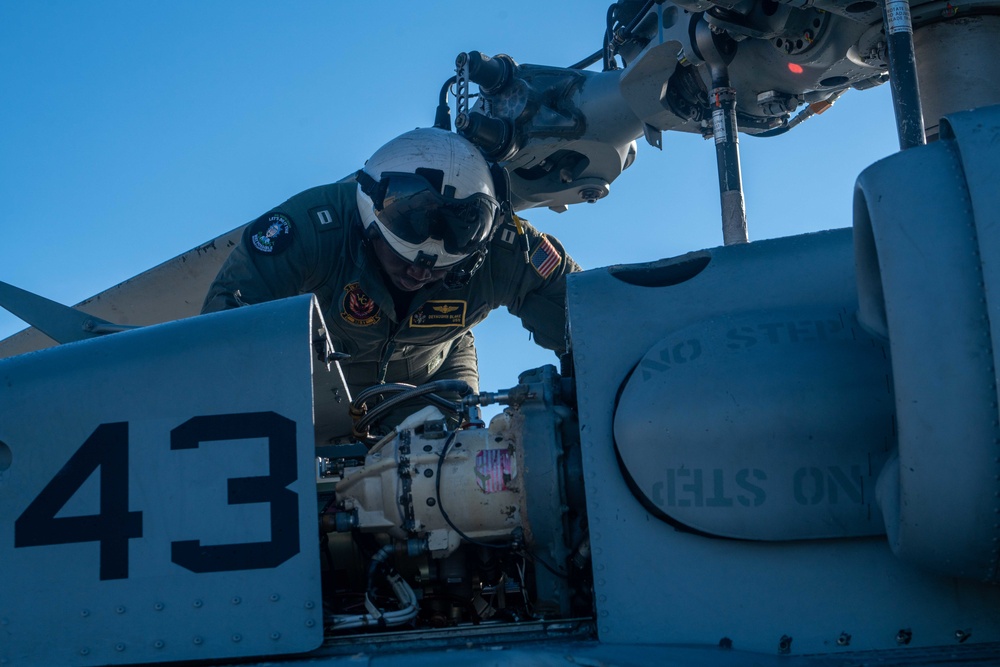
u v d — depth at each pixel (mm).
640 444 2330
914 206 2053
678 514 2297
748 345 2373
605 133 4078
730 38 3480
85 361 2516
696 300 2543
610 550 2324
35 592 2342
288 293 3785
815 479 2250
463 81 4082
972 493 1984
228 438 2414
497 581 2848
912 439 2016
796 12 3383
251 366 2459
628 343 2502
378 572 2652
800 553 2275
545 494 2521
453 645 2340
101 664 2299
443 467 2592
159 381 2461
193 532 2359
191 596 2328
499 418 2641
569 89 4062
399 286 3936
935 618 2211
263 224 3812
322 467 2916
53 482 2404
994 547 2041
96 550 2359
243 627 2309
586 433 2420
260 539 2352
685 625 2248
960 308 1988
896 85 2746
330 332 3982
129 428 2430
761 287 2535
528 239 4273
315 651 2338
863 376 2277
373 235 3764
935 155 2100
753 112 3949
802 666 2098
